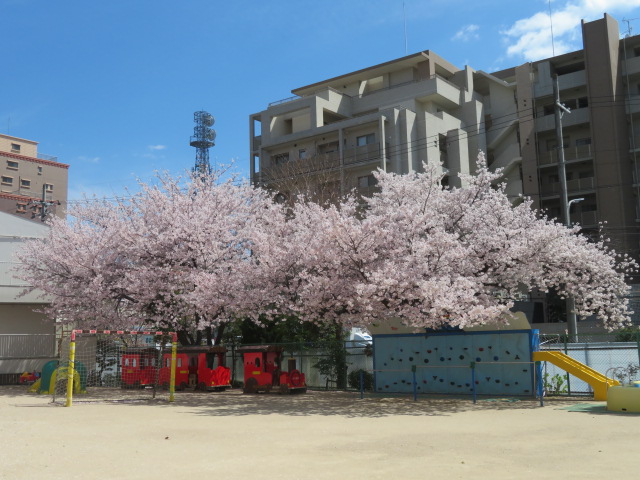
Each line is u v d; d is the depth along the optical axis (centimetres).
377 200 2269
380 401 1931
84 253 2477
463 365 2061
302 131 5188
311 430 1266
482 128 5350
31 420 1477
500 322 1961
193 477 791
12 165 9000
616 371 1934
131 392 2414
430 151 4950
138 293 2441
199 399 2078
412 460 907
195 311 2417
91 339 2928
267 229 2516
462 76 5503
